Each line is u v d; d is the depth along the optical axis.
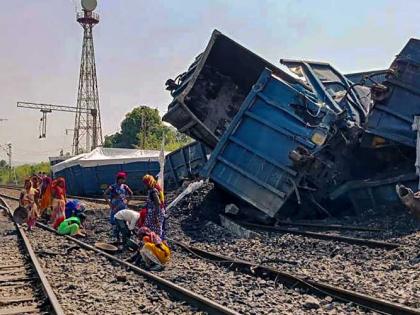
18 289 8.85
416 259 9.83
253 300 7.53
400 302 7.04
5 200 39.53
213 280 8.98
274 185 16.44
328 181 16.56
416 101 15.97
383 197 16.39
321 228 15.38
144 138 75.81
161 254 10.48
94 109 76.25
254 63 19.59
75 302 7.73
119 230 13.05
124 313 7.11
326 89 18.84
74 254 12.29
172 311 7.18
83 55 75.81
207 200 18.77
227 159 17.17
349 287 8.11
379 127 16.38
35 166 106.50
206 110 20.11
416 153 15.50
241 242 13.59
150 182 11.77
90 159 41.69
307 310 6.96
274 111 16.84
